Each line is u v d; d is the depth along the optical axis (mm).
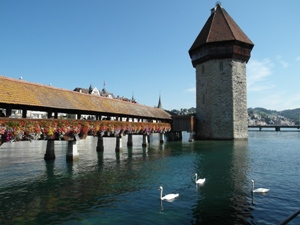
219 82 40344
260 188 11758
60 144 36844
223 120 39938
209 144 35031
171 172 16156
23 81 17203
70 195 11273
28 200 10609
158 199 10602
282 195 10984
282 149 29094
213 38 40375
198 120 43219
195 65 44812
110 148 32219
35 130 14656
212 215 8773
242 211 9141
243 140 40312
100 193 11539
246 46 40844
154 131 32219
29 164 19094
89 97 23734
